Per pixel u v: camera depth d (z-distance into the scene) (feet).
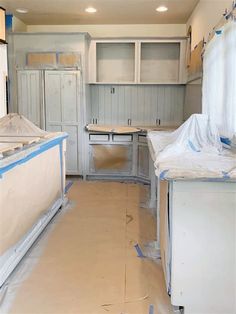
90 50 17.29
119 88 18.34
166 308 6.71
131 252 9.17
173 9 14.70
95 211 12.48
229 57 8.45
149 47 17.97
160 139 10.19
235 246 6.13
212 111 10.06
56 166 11.93
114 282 7.64
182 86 17.99
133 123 18.53
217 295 6.31
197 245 6.17
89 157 17.28
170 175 5.78
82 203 13.43
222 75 9.15
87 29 17.99
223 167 6.19
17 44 16.40
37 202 9.73
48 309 6.64
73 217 11.84
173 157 7.21
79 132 16.90
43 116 16.79
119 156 17.11
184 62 17.04
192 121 8.44
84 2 13.75
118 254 9.05
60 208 12.67
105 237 10.15
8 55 16.49
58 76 16.47
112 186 16.11
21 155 7.99
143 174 16.67
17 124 11.38
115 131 16.37
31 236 9.20
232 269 6.21
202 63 11.89
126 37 16.97
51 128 16.88
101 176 17.52
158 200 9.21
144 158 16.51
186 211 6.08
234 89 8.20
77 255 8.97
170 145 7.97
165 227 7.09
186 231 6.14
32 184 9.23
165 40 16.92
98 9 14.82
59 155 12.32
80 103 16.60
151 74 18.17
